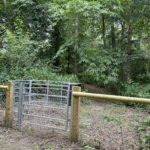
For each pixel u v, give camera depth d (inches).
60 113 167.0
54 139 137.1
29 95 158.1
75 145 129.4
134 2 311.4
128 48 331.9
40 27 357.1
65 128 145.7
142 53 333.1
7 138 139.6
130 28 329.1
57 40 368.2
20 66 271.3
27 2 339.3
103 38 341.4
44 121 159.0
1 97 224.5
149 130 153.7
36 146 129.0
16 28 307.4
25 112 162.1
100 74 308.5
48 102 159.6
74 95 130.5
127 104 281.6
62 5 311.1
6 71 260.7
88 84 350.6
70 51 338.6
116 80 313.0
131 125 183.3
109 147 130.2
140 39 337.7
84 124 177.2
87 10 298.5
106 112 235.5
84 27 322.3
